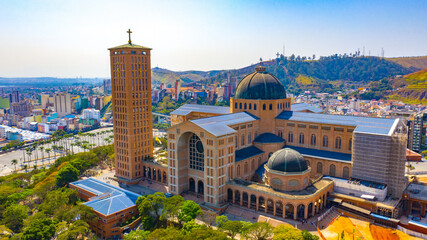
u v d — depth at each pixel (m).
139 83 185.00
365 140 142.00
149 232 119.69
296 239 100.06
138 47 182.25
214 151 141.00
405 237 119.50
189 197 157.12
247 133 173.25
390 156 137.50
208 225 127.19
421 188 151.25
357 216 133.12
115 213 134.00
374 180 142.00
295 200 128.88
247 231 108.00
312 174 161.88
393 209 127.44
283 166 137.25
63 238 113.75
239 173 158.62
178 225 130.50
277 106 181.88
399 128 146.38
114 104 189.12
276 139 176.12
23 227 134.25
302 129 172.62
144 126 191.50
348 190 142.12
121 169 193.12
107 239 131.25
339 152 162.62
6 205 153.75
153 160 192.62
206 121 154.88
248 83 185.75
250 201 144.00
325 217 131.75
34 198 175.00
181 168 160.00
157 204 133.38
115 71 184.12
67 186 186.88
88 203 141.50
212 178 143.88
